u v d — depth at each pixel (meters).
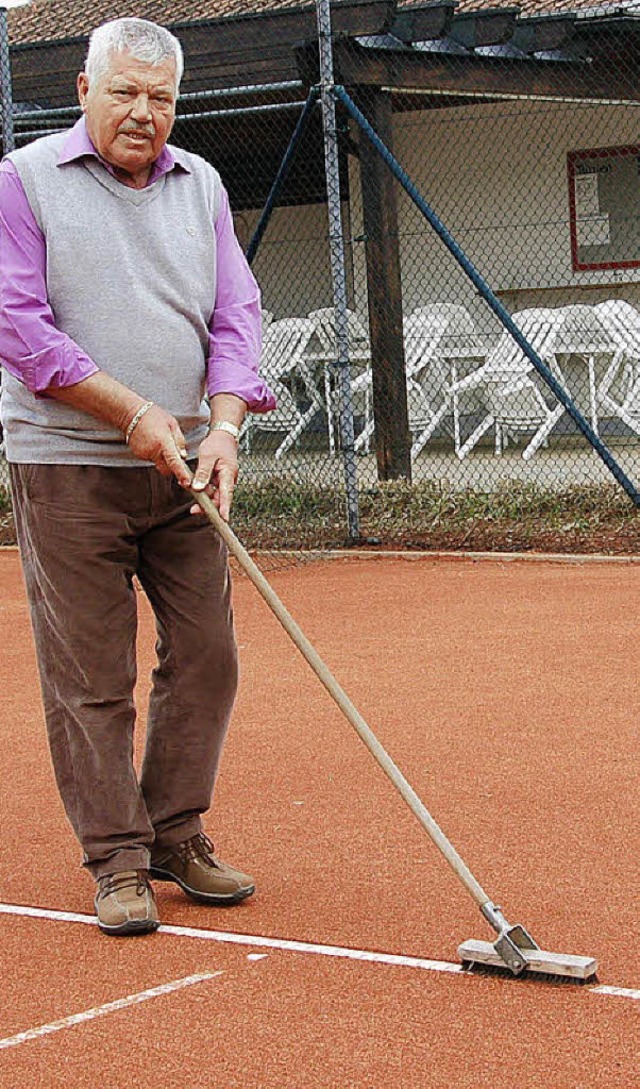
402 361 14.66
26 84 15.86
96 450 4.55
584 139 18.45
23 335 4.41
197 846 4.77
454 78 14.62
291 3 17.70
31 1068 3.57
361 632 8.80
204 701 4.77
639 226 18.28
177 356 4.62
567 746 6.25
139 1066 3.55
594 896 4.59
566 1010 3.74
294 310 20.09
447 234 12.12
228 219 4.88
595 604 9.33
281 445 15.92
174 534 4.75
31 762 6.44
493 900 4.59
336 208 11.75
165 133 4.50
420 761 6.14
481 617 9.09
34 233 4.49
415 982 3.97
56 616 4.60
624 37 15.15
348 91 14.48
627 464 16.09
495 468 16.28
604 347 16.55
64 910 4.71
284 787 5.86
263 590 4.36
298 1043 3.62
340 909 4.57
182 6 18.88
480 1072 3.42
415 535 12.11
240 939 4.37
